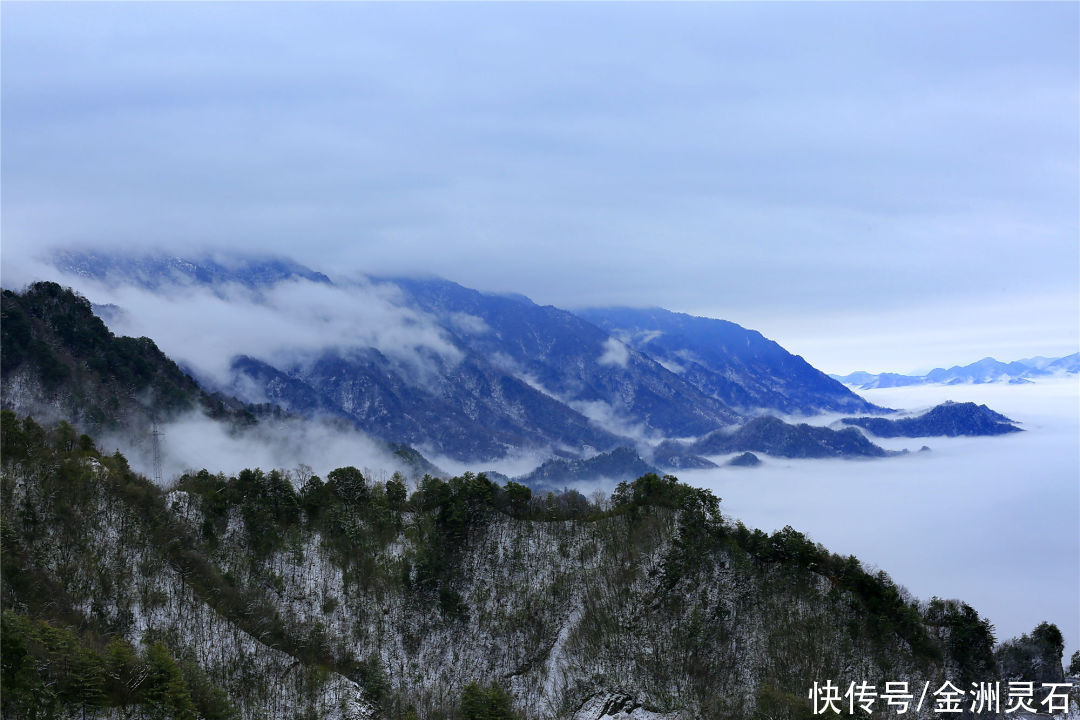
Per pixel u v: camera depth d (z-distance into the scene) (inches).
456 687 5900.6
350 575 6466.5
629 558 6756.9
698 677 5910.4
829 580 6579.7
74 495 6082.7
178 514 6466.5
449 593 6481.3
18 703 4261.8
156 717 4505.4
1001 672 6545.3
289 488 6919.3
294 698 5300.2
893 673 5954.7
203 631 5546.3
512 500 7342.5
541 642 6269.7
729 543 6781.5
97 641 5059.1
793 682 5821.9
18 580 5206.7
